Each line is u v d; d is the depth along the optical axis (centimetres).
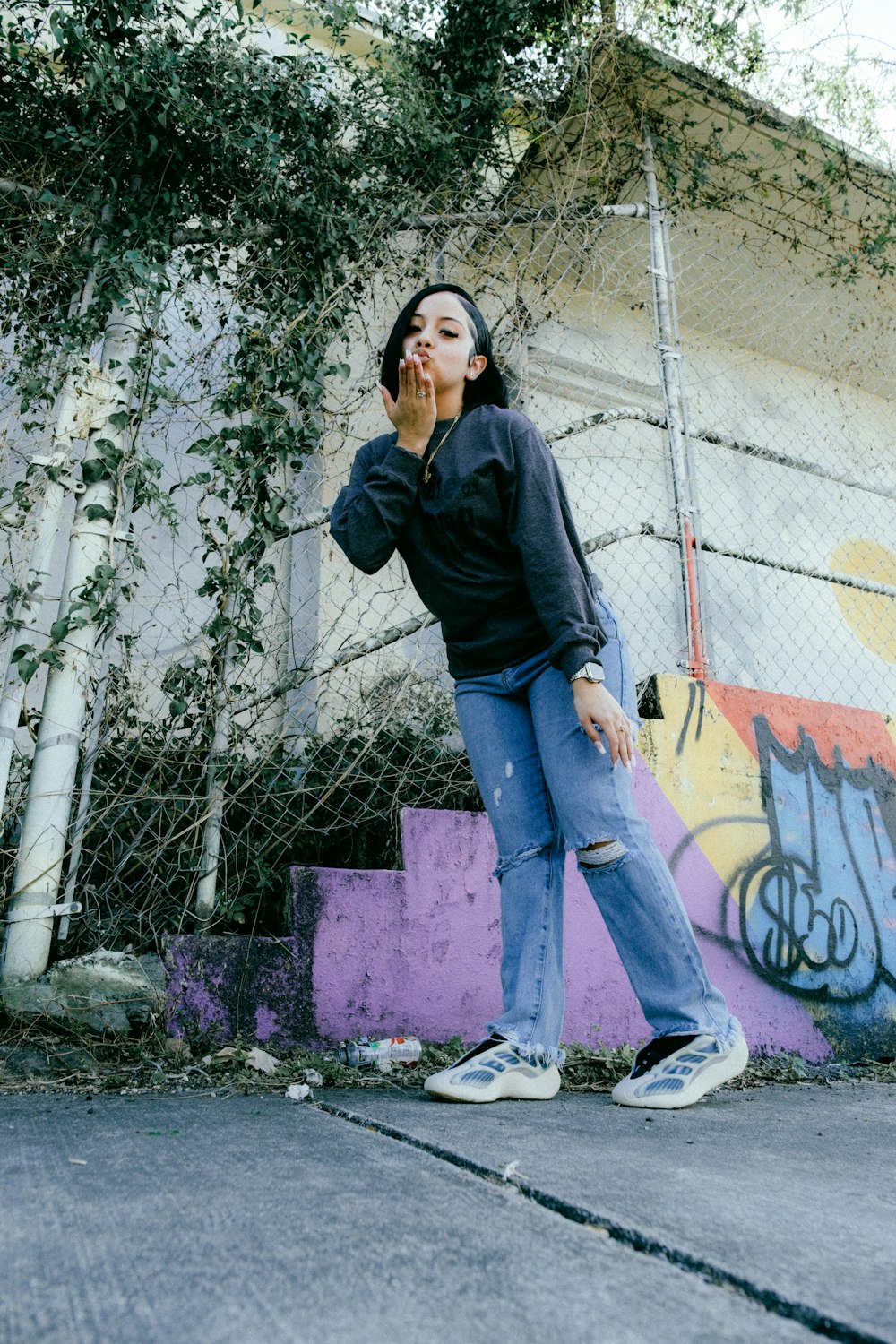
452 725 275
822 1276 78
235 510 250
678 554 305
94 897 224
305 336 265
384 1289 73
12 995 204
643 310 391
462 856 245
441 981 233
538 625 182
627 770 179
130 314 246
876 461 482
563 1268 79
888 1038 288
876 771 314
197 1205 95
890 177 381
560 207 305
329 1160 116
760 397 461
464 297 203
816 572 332
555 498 178
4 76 266
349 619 313
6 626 220
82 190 261
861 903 296
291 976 218
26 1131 137
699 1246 84
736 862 275
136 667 245
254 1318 68
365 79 304
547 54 331
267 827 241
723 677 435
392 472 177
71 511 292
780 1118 172
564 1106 169
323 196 280
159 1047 203
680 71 339
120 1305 70
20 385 238
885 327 435
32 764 222
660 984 179
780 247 396
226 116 269
